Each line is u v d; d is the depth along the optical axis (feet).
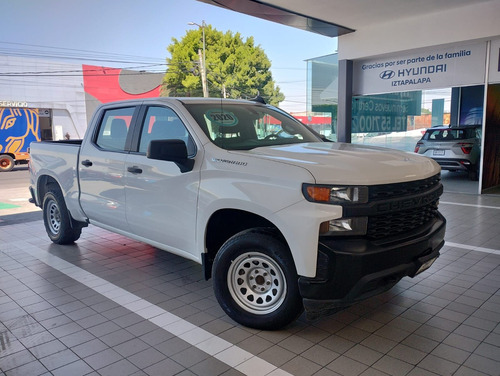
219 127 13.39
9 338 11.25
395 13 32.71
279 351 10.44
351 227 9.98
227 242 11.67
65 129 109.50
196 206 12.36
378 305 13.03
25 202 34.47
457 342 10.77
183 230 12.96
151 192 13.88
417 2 30.01
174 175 13.03
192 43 120.98
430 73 35.40
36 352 10.52
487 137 33.17
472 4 30.58
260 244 10.93
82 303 13.46
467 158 35.37
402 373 9.45
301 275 10.15
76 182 17.61
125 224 15.34
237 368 9.72
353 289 10.00
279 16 33.04
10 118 68.64
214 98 15.20
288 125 15.66
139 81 122.72
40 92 104.99
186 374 9.52
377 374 9.42
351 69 39.88
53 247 19.95
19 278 15.75
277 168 10.71
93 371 9.69
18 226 24.85
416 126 39.17
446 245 19.31
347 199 9.95
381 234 10.52
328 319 12.12
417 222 11.65
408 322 11.89
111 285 14.97
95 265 17.19
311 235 9.91
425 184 11.71
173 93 125.80
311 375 9.42
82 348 10.69
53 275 16.06
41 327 11.85
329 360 10.02
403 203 10.76
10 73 100.22
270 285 11.30
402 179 10.82
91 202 16.84
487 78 32.19
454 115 40.47
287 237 10.30
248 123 14.24
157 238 14.17
